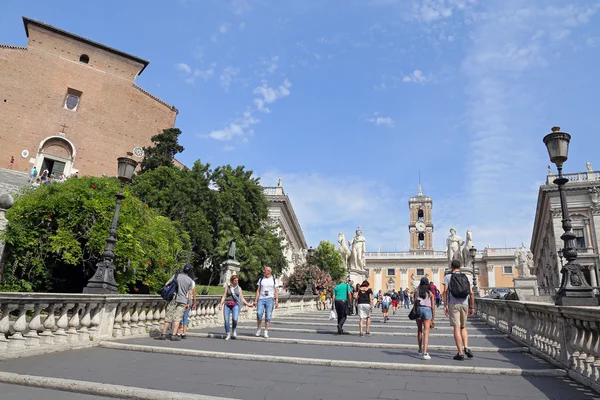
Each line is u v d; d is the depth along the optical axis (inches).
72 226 610.9
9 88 1614.2
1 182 1032.2
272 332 473.7
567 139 307.9
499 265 2886.3
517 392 193.6
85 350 303.6
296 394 185.5
